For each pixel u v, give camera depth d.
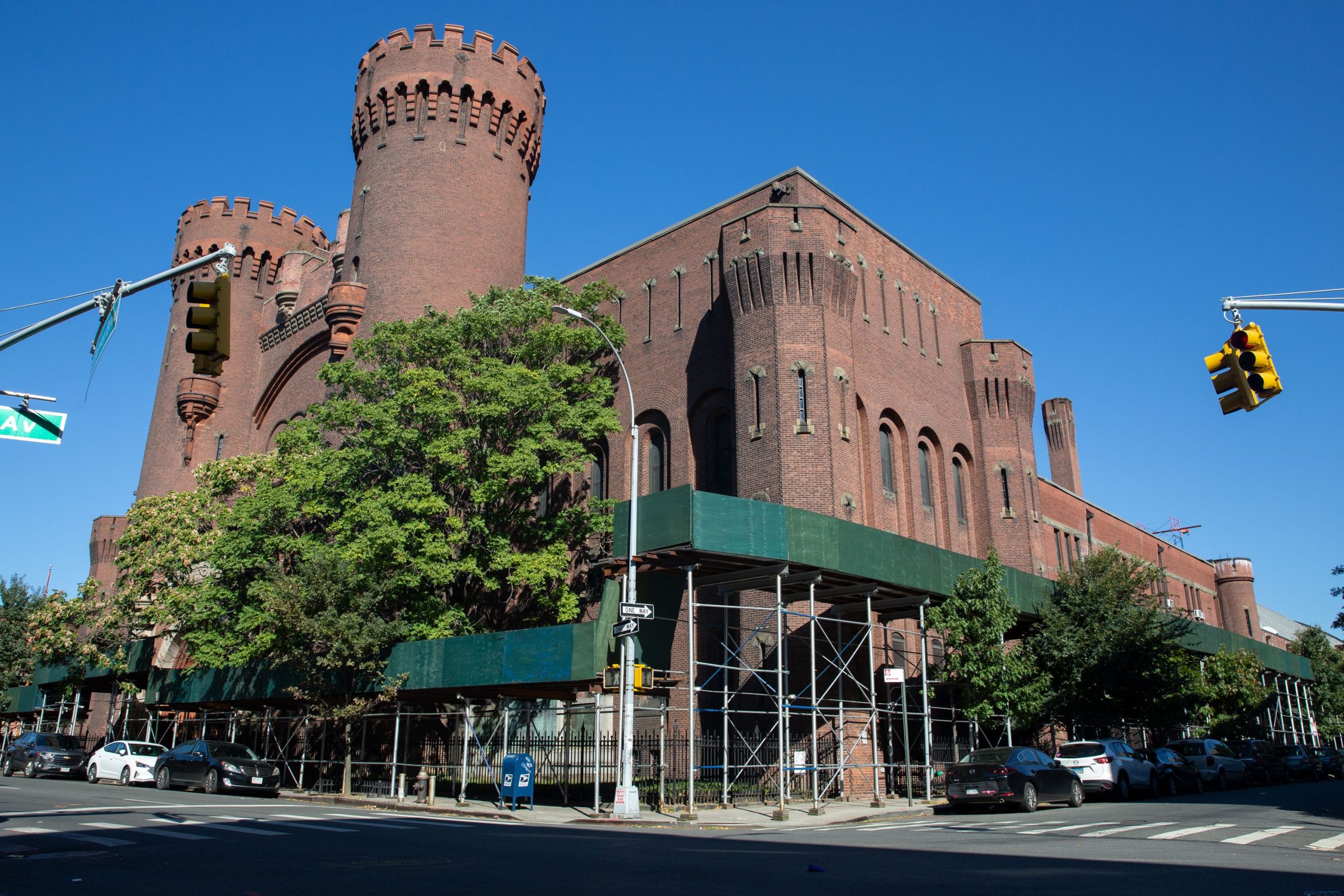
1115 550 37.31
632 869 11.73
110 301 13.06
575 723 34.88
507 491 32.44
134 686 43.19
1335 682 64.44
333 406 35.03
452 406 31.95
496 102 46.53
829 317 33.03
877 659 32.94
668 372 38.19
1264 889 9.99
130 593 40.62
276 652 31.47
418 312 42.62
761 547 25.03
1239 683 45.41
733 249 33.78
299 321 50.84
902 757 32.31
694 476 36.38
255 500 35.06
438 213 44.12
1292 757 42.62
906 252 41.38
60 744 38.38
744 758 29.95
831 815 23.80
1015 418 43.09
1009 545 41.62
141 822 17.67
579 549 37.19
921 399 39.94
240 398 54.25
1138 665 34.06
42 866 11.90
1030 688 29.31
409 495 30.58
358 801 27.08
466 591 33.94
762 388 32.22
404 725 36.16
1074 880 10.72
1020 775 23.19
